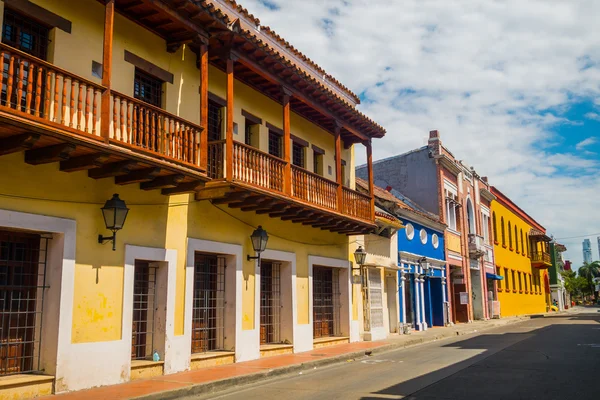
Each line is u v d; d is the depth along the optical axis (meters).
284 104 13.93
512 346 17.06
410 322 23.56
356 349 15.79
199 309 12.44
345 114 16.69
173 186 10.42
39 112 8.24
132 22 10.91
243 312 13.27
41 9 9.09
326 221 15.88
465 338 20.92
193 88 12.44
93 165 8.81
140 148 9.21
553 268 65.06
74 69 9.59
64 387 8.81
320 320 17.47
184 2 10.35
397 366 12.81
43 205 8.88
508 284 41.47
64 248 9.09
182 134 10.38
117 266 10.05
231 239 13.17
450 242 29.30
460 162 33.22
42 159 8.38
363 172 31.47
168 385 9.52
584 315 44.03
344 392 9.38
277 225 15.11
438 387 9.61
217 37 11.77
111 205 9.65
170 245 11.30
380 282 20.48
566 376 10.75
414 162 29.67
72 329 9.13
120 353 9.84
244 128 14.09
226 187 11.70
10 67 7.32
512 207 44.78
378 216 19.59
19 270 8.90
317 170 17.77
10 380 8.14
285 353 14.71
